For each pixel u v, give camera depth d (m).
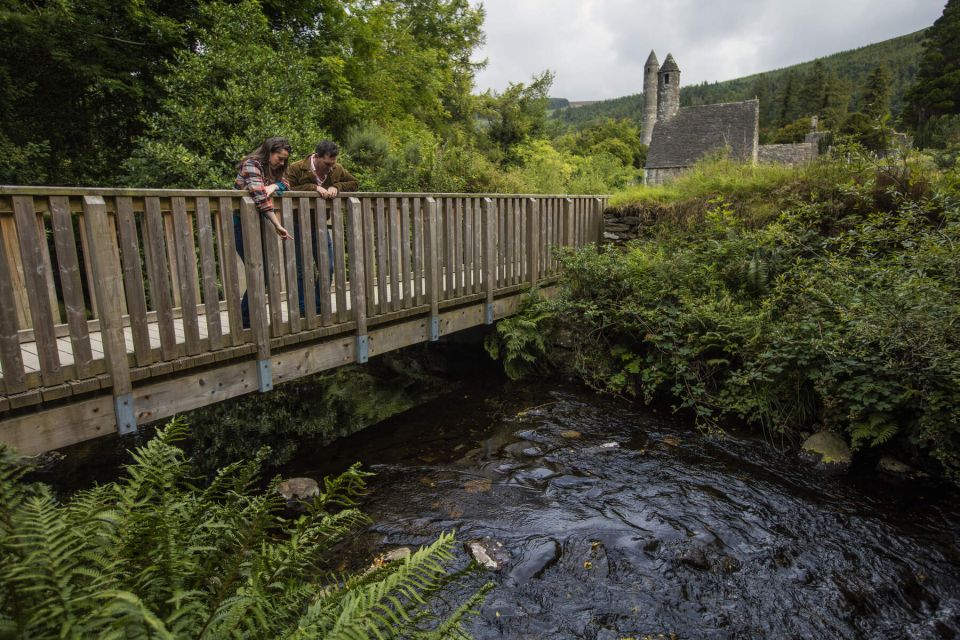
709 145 33.53
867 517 3.96
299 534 1.77
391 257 5.11
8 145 8.07
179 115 7.46
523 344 6.86
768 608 3.06
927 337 4.23
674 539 3.64
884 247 5.97
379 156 10.45
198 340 3.63
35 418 2.97
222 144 7.54
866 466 4.70
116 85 8.66
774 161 8.60
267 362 4.04
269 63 8.60
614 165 27.25
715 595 3.15
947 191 5.75
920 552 3.56
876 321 4.55
